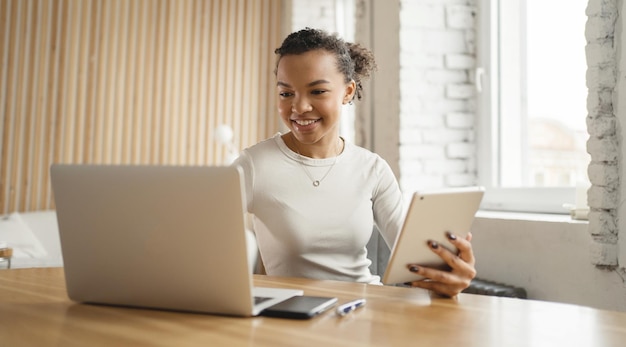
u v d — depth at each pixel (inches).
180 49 213.5
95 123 203.8
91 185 48.9
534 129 129.6
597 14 91.0
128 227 48.4
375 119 150.7
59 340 40.1
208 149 216.1
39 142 197.2
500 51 138.3
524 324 46.2
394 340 40.5
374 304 53.4
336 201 76.6
